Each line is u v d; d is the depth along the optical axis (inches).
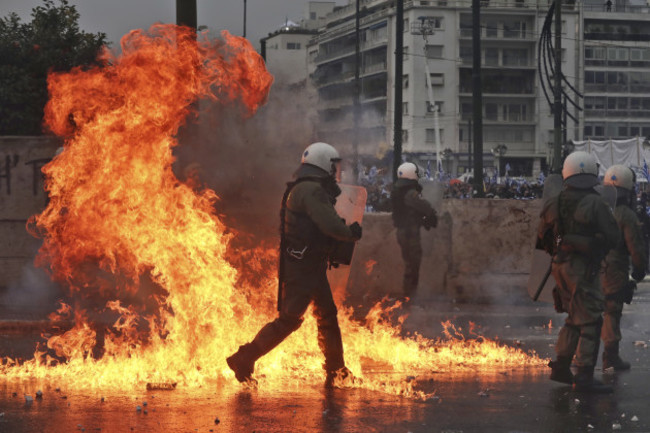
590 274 250.5
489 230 519.8
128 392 231.1
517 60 3944.4
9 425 193.2
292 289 241.3
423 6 3777.1
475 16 758.5
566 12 3961.6
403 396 232.2
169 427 192.7
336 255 244.4
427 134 3806.6
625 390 249.3
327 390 238.4
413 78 3791.8
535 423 204.4
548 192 314.5
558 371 250.8
